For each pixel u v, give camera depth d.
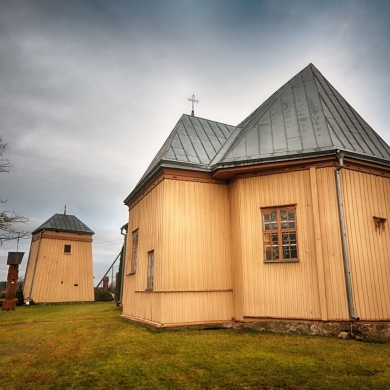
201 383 5.36
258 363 6.44
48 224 31.55
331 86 13.68
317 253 9.82
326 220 9.97
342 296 9.43
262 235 10.81
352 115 12.60
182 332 10.10
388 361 6.61
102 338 9.24
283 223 10.62
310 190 10.34
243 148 11.64
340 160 10.00
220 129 15.37
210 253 11.45
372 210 10.38
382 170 10.95
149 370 6.05
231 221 11.88
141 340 8.81
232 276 11.45
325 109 11.84
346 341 8.63
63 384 5.39
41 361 6.80
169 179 11.55
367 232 10.09
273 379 5.50
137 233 14.57
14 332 10.77
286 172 10.81
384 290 9.80
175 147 12.64
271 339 8.84
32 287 29.48
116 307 21.20
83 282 32.00
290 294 10.05
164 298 10.54
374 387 5.13
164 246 10.94
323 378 5.54
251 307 10.55
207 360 6.70
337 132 11.15
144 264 12.80
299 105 12.26
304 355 7.07
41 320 14.15
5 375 5.90
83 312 17.75
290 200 10.58
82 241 32.84
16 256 22.30
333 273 9.62
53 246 31.27
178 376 5.71
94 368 6.22
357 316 9.23
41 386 5.31
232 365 6.32
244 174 11.48
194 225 11.48
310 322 9.64
